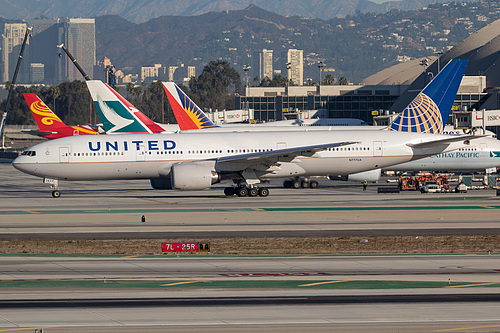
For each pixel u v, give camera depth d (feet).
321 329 268.62
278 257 424.87
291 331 265.95
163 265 397.60
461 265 396.37
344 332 264.72
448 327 270.87
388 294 323.57
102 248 454.40
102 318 282.77
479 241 478.18
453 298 315.78
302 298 316.40
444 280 353.72
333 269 385.50
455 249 451.12
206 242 474.49
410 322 277.44
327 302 309.42
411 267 390.83
